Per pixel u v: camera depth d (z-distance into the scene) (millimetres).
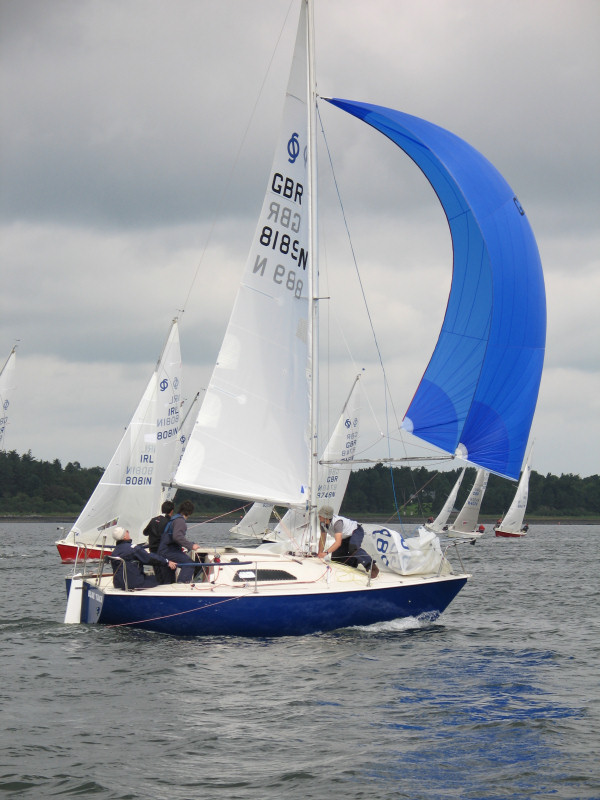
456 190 28875
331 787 13797
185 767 14617
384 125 29766
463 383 27984
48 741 15875
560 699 19469
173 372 49906
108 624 26094
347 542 28375
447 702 19047
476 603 39938
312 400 28375
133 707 18203
